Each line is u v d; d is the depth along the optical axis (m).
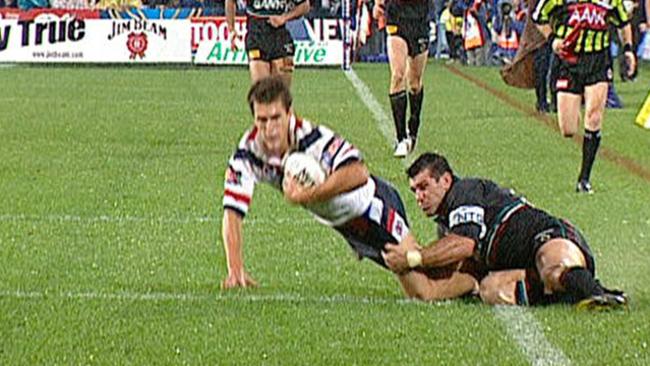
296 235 15.70
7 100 32.75
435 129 27.00
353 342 10.82
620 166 22.09
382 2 23.08
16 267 13.81
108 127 27.16
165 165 21.73
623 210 17.73
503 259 12.13
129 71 43.03
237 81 39.31
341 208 12.01
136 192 18.94
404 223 12.34
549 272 11.90
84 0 47.31
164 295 12.48
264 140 11.93
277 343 10.77
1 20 45.28
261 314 11.70
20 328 11.21
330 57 44.56
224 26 45.25
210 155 23.06
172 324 11.34
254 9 24.02
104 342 10.79
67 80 39.22
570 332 11.09
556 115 29.42
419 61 23.31
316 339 10.90
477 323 11.41
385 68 44.94
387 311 11.87
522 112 30.53
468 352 10.53
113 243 15.19
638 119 17.88
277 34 24.09
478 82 39.91
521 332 11.09
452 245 12.00
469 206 12.10
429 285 12.42
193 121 28.44
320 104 31.95
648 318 11.53
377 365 10.19
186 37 45.34
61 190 19.00
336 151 11.81
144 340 10.85
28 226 16.19
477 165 21.80
